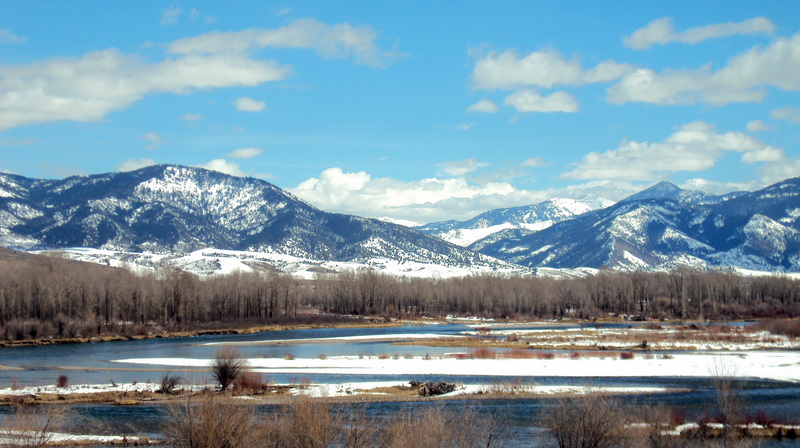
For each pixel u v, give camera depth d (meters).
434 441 39.97
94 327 161.12
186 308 192.38
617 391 71.81
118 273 198.25
